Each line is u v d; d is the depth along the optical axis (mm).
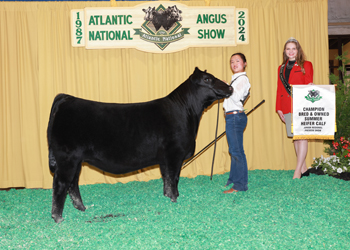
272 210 2939
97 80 4480
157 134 3068
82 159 2912
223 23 4496
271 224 2590
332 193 3379
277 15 4645
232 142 3508
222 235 2393
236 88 3410
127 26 4383
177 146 3141
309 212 2855
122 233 2479
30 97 4355
